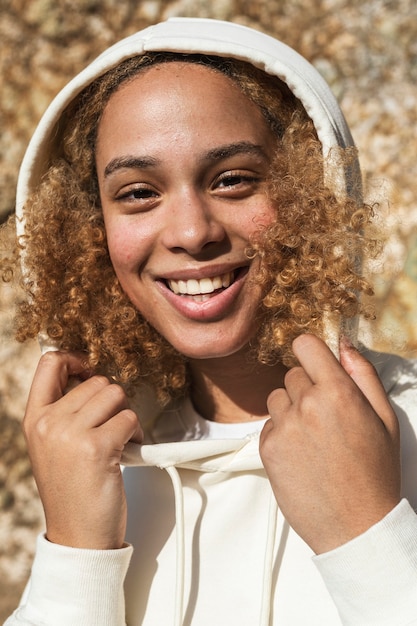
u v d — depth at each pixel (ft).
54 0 10.42
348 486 3.80
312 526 3.84
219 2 10.27
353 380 4.06
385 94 10.13
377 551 3.67
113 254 4.71
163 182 4.42
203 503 4.71
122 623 4.40
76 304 5.19
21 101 10.51
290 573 4.32
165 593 4.55
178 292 4.59
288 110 4.74
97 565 4.29
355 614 3.70
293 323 4.68
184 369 5.24
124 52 4.57
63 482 4.40
